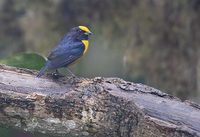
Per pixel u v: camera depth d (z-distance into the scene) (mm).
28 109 7352
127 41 14203
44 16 14617
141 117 6996
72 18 14508
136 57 14133
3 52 15016
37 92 7461
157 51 13930
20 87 7531
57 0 14422
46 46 14680
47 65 8781
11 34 14906
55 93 7426
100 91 7258
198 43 13578
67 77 7719
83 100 7258
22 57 9047
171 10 13625
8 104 7355
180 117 7008
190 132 6809
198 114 7055
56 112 7309
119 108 7137
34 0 14594
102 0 14203
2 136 8477
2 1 14773
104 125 7219
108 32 14375
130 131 7098
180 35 13648
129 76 14445
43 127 7449
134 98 7195
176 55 13789
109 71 15656
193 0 13438
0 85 7512
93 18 14398
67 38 9375
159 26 13789
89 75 15438
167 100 7230
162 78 14008
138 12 13961
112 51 14531
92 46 15266
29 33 14734
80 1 14320
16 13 14852
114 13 14219
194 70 13641
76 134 7414
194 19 13508
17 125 7500
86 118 7273
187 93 13844
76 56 9211
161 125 6883
